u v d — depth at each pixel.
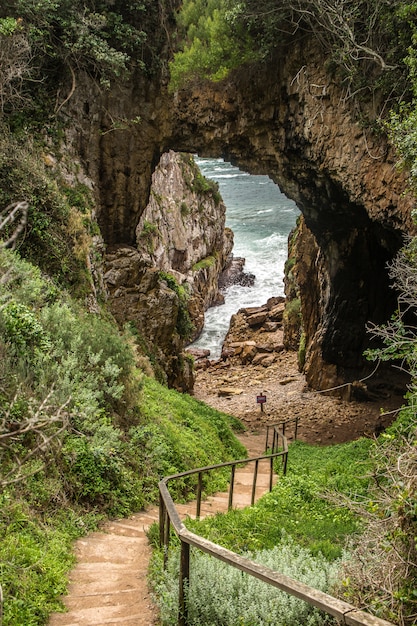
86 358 11.62
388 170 16.03
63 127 20.64
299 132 19.56
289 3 17.06
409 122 11.98
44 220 16.53
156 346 24.77
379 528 4.86
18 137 18.34
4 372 8.32
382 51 15.58
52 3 18.05
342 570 4.97
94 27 19.34
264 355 35.72
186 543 5.06
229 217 67.81
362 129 16.80
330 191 20.48
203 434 15.25
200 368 35.59
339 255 24.38
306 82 18.59
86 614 5.50
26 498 7.37
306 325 30.55
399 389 25.56
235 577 5.29
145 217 36.22
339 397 26.48
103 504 8.73
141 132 22.70
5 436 4.88
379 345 25.77
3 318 9.40
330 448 18.66
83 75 21.00
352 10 15.09
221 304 46.59
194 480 11.62
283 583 4.16
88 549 7.30
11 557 5.90
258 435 22.56
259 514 9.02
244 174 89.69
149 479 10.27
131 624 5.29
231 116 21.58
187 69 21.06
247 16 18.31
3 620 4.96
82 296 17.30
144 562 6.96
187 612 5.04
